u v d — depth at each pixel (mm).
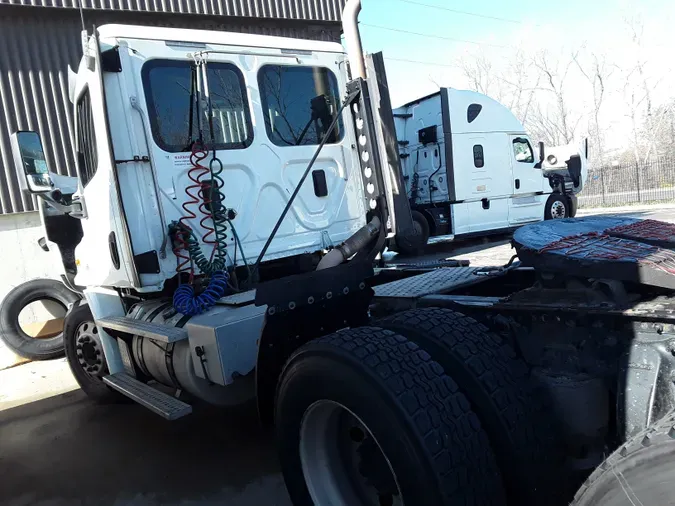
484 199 12875
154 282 3348
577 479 2008
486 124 12844
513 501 1940
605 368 1938
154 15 9938
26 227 8742
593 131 37719
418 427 1784
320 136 4004
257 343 2740
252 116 3680
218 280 3328
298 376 2197
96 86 3334
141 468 3604
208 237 3494
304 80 3961
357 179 4164
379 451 2045
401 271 3887
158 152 3355
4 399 5473
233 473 3402
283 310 2477
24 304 7066
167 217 3379
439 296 2744
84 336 4699
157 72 3383
